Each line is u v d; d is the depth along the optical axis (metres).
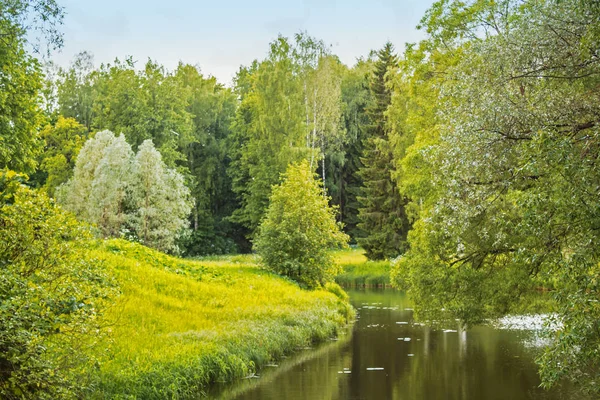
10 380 7.14
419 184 24.83
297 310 22.92
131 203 41.72
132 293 18.77
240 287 24.64
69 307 8.09
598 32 9.83
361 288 44.91
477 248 17.03
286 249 31.03
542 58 11.97
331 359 18.78
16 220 8.39
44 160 52.97
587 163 8.78
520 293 17.28
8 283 7.55
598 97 10.98
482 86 13.02
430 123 26.50
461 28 25.16
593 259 8.80
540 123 11.26
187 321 17.39
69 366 8.35
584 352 8.72
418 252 21.59
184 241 57.34
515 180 11.74
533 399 14.45
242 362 15.66
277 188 32.66
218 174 67.00
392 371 17.34
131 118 54.09
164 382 12.46
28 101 24.06
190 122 60.34
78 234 9.21
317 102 57.75
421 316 20.53
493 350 20.67
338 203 71.19
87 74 66.94
